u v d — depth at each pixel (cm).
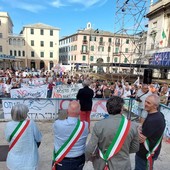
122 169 208
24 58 5378
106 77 2141
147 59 2572
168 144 510
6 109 643
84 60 5844
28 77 1636
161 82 1616
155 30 2512
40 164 385
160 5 2400
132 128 212
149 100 252
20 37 5284
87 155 222
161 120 247
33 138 247
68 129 232
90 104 528
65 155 236
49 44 5538
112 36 5869
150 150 253
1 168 361
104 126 210
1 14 4975
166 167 394
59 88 894
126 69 3634
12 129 237
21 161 235
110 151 209
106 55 5859
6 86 1141
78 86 925
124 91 981
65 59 6850
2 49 5078
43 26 5438
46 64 5581
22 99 648
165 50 2180
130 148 219
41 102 659
